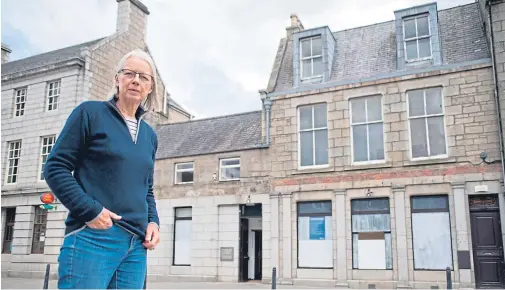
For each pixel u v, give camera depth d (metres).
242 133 20.36
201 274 18.66
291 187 17.58
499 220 14.37
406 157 15.83
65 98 21.91
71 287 2.10
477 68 15.32
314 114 17.97
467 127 15.14
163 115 25.02
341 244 16.25
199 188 19.56
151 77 2.66
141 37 25.36
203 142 21.00
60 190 2.13
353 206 16.58
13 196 22.39
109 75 22.92
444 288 14.50
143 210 2.40
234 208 18.75
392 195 15.81
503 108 14.45
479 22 16.92
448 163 15.18
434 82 15.84
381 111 16.70
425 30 16.80
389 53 17.70
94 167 2.30
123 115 2.49
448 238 14.97
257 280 18.72
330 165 17.02
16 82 23.75
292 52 20.25
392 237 15.55
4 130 23.45
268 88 18.95
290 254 17.06
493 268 14.19
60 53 25.28
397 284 15.09
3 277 20.61
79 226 2.19
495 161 14.55
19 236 21.64
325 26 18.42
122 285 2.30
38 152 22.31
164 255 19.62
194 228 19.27
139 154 2.45
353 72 17.77
